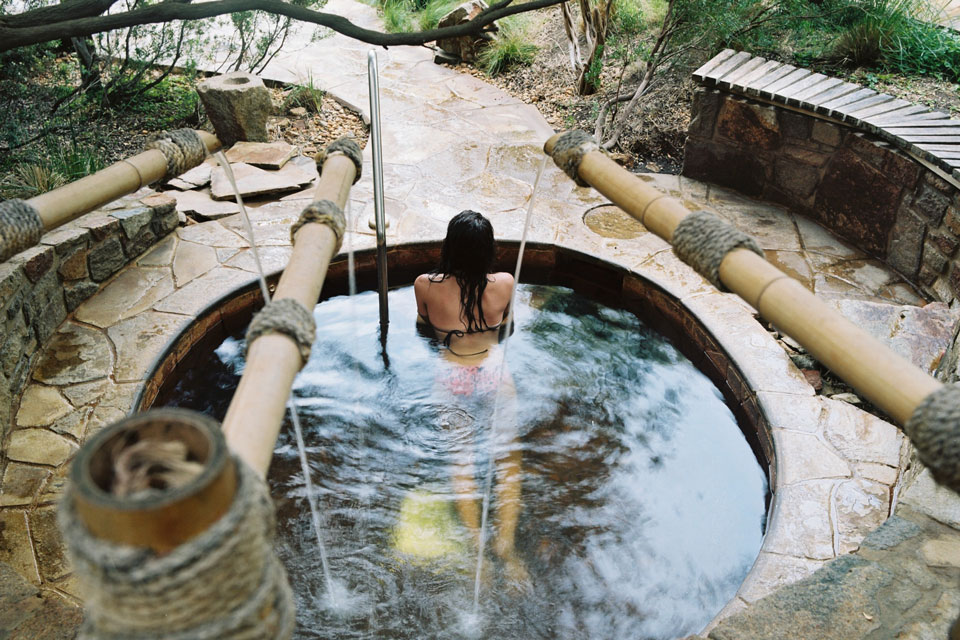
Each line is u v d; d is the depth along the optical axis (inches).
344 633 104.4
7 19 131.0
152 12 128.9
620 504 125.1
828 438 131.6
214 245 184.9
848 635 82.9
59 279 153.7
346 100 273.7
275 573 33.6
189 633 30.3
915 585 89.0
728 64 229.3
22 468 123.2
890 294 180.4
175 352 152.9
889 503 119.2
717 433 142.9
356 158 93.0
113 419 133.2
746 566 115.3
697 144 226.4
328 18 133.1
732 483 130.7
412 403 142.9
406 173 224.4
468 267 146.1
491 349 156.5
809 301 55.1
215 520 28.9
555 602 109.5
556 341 164.6
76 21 128.1
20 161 210.8
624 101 247.9
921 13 269.1
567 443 136.4
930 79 238.4
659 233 68.5
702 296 169.2
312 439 135.6
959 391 45.0
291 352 51.3
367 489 126.1
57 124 241.0
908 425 45.9
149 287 168.7
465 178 222.8
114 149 235.5
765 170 217.0
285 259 180.7
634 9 290.4
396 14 340.5
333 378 149.2
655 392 151.8
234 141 239.8
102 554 27.3
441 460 131.6
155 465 29.2
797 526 114.6
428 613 107.0
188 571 28.2
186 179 214.8
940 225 173.2
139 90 264.2
